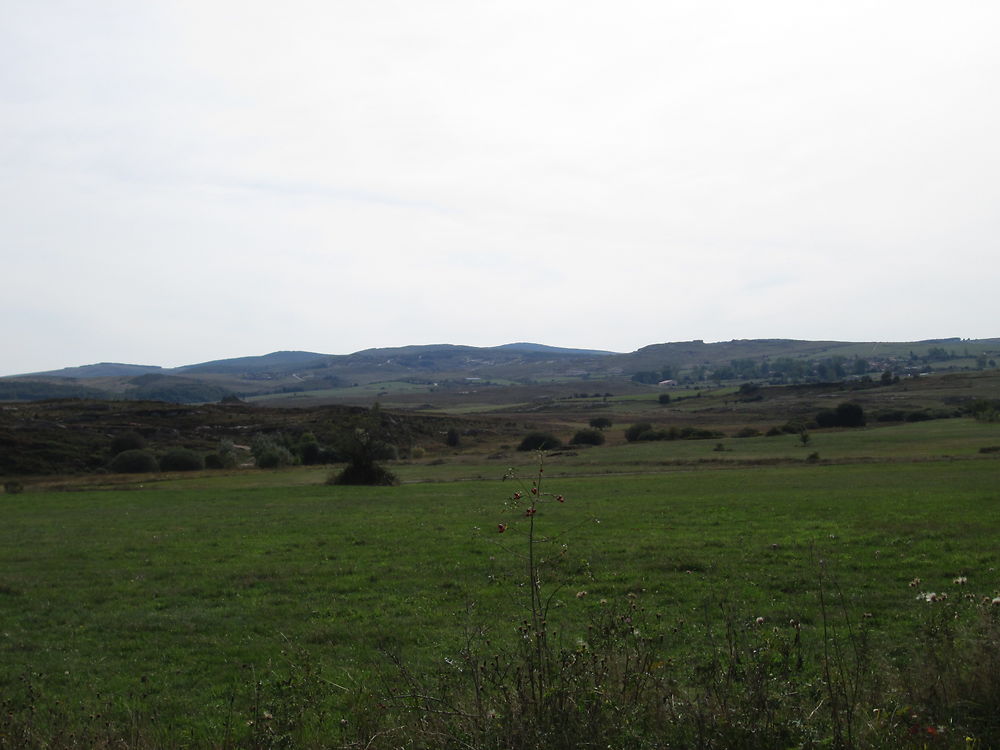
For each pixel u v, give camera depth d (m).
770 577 15.18
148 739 6.89
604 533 23.02
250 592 16.58
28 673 9.40
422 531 25.59
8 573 19.97
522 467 63.47
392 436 98.88
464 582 16.27
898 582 14.30
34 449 73.75
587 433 93.25
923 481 36.56
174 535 26.95
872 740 5.33
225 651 11.82
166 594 16.69
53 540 26.52
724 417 128.75
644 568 16.86
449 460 76.56
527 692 5.75
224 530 28.03
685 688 6.46
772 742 5.29
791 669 6.73
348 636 12.23
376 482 50.06
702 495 34.81
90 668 11.20
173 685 10.20
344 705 7.96
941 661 6.27
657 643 7.15
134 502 41.16
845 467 49.34
